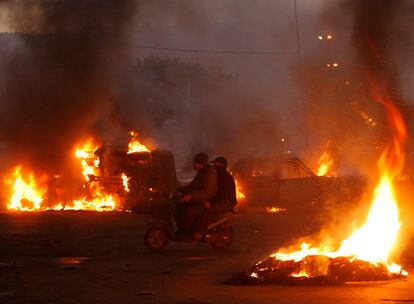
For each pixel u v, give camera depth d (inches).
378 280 400.5
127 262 522.0
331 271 397.4
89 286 404.2
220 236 609.6
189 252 586.2
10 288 399.2
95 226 879.7
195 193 603.8
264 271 404.2
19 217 1061.1
